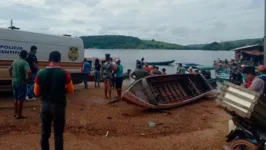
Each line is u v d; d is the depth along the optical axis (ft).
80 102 39.83
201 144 23.75
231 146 19.08
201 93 46.73
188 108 39.17
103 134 25.82
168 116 33.73
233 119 19.35
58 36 46.62
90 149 21.94
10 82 39.65
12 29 40.04
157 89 41.70
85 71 55.06
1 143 22.33
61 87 17.65
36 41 42.88
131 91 35.88
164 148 22.70
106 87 43.75
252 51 135.64
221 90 19.89
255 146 17.95
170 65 183.73
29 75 28.76
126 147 22.72
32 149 21.30
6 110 32.73
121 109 36.40
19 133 24.94
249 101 17.94
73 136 24.85
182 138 25.43
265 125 18.74
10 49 39.47
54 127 17.84
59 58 18.28
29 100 38.86
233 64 97.96
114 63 44.34
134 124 29.14
